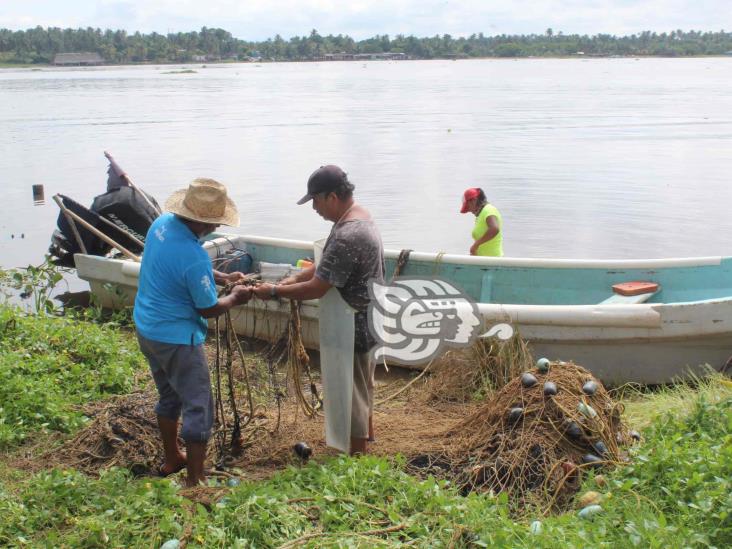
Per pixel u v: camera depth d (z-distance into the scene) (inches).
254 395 261.6
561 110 1568.7
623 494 171.0
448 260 332.8
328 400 207.2
